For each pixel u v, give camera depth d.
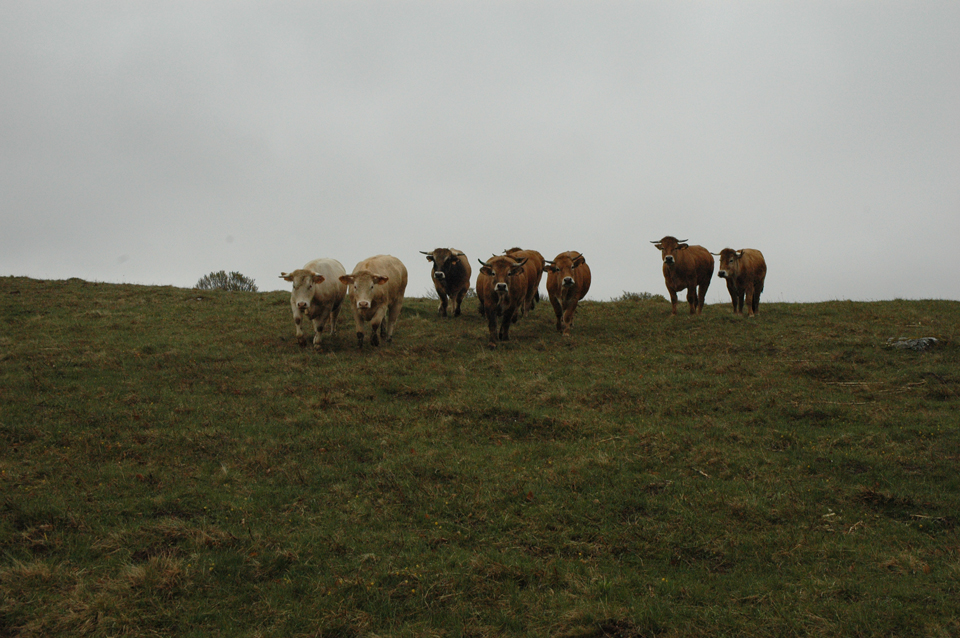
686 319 16.12
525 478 7.57
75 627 4.82
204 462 7.85
